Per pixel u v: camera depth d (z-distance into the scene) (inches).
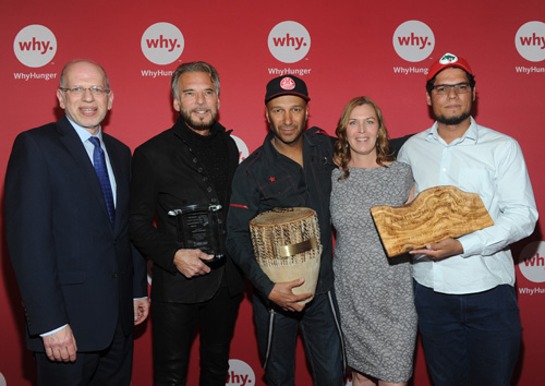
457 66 76.9
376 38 104.0
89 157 74.1
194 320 83.7
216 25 103.1
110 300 74.3
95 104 73.7
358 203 78.5
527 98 104.8
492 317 76.0
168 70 103.0
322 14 103.7
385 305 78.7
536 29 104.2
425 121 104.7
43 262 67.7
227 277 82.4
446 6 103.9
